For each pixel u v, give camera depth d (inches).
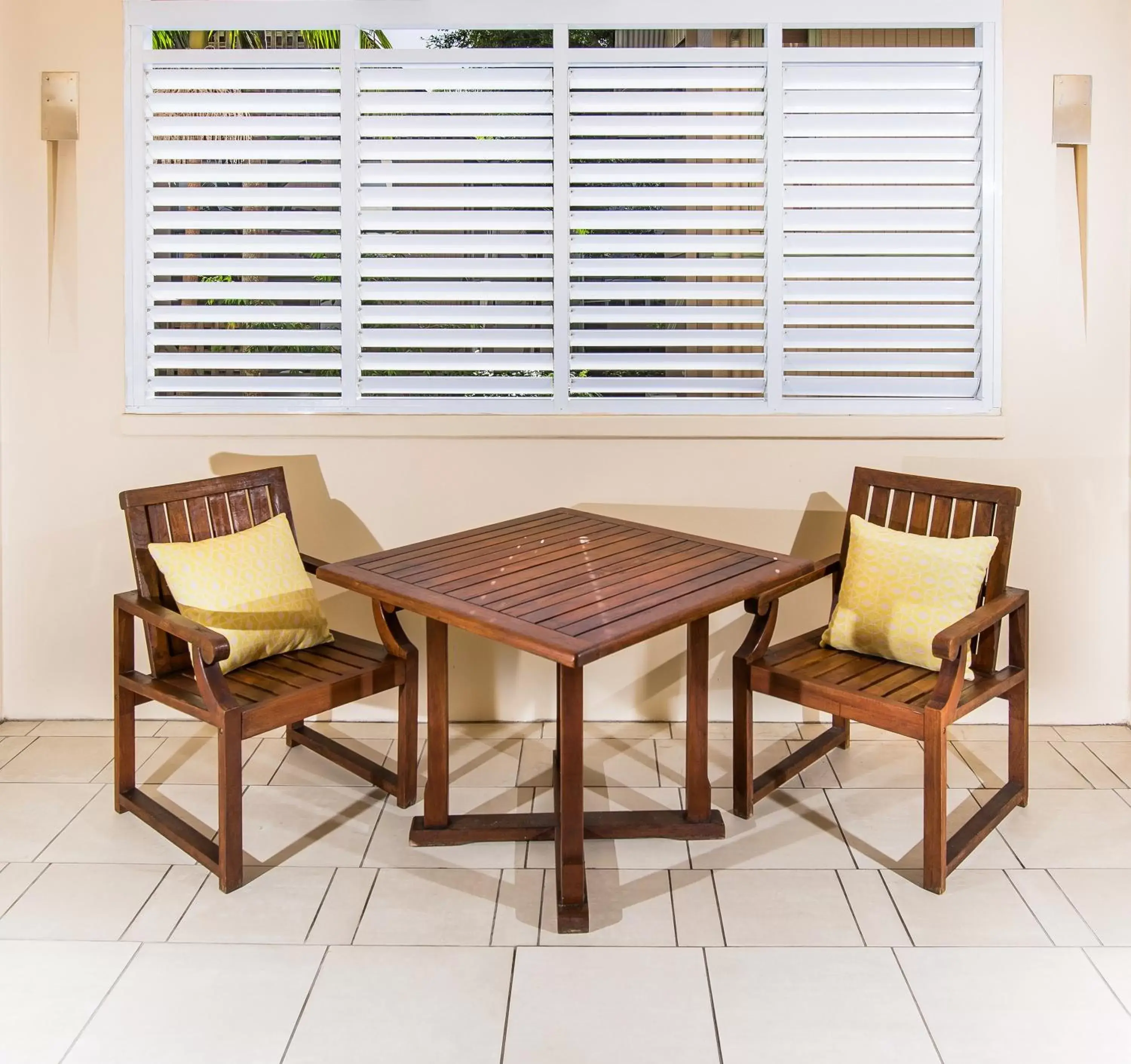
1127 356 128.0
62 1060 74.5
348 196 128.5
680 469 130.8
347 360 131.1
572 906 91.2
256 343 130.6
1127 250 126.5
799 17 125.5
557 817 106.3
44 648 134.7
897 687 101.7
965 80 126.3
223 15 126.0
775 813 111.7
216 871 98.0
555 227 128.8
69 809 112.0
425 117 128.0
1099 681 133.8
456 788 116.3
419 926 91.1
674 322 130.0
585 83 127.3
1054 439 129.3
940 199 127.6
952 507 114.6
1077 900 95.0
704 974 84.5
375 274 130.6
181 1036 77.1
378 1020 79.0
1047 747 127.9
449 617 87.8
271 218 128.6
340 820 109.9
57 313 128.9
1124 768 121.5
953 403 130.3
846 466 130.2
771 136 127.1
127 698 109.6
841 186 129.2
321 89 129.2
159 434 130.0
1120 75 124.4
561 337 130.4
